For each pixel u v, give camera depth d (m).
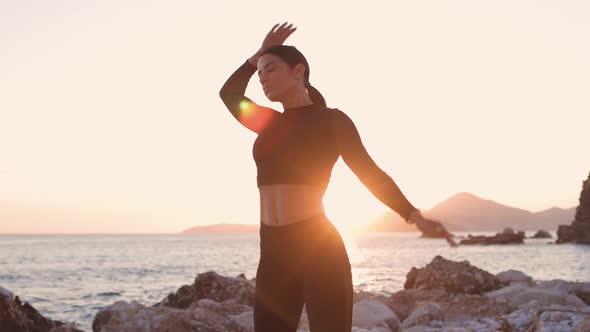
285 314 2.85
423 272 10.84
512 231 115.31
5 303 9.18
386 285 24.86
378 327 7.21
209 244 146.12
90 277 37.19
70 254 81.38
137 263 55.72
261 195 2.93
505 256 66.88
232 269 45.66
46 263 56.06
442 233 2.39
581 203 106.00
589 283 10.39
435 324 7.52
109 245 136.12
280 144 2.82
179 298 9.55
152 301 22.86
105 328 6.18
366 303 7.78
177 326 6.09
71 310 19.53
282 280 2.82
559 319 6.78
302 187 2.79
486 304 8.36
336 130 2.81
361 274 33.91
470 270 10.55
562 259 57.66
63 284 31.77
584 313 6.88
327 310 2.75
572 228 106.62
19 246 125.56
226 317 6.73
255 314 2.91
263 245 2.91
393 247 113.19
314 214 2.81
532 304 8.33
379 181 2.64
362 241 184.25
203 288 9.42
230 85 3.25
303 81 2.93
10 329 9.07
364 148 2.81
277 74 2.86
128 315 6.30
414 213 2.49
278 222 2.82
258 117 3.11
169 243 159.12
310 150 2.79
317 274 2.77
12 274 40.12
